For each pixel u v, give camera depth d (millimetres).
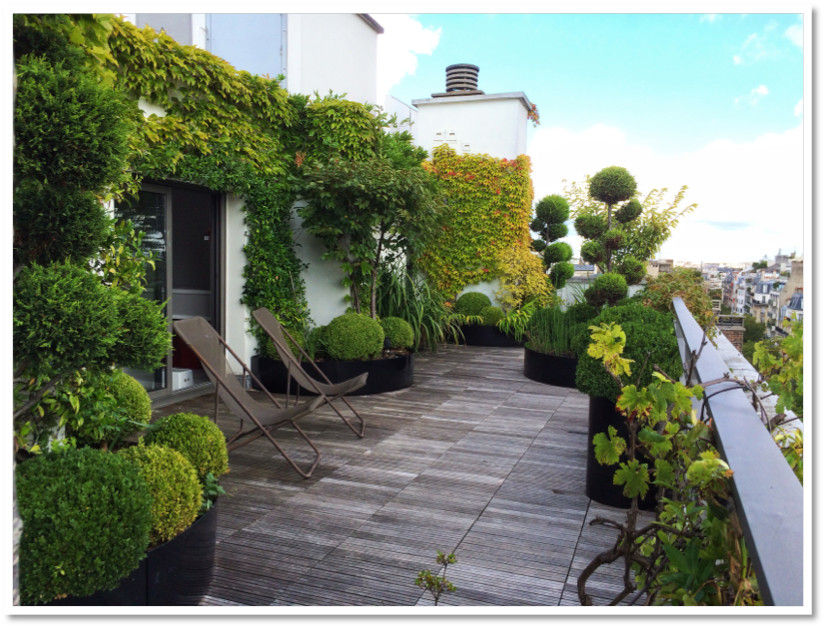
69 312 1763
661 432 1402
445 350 9750
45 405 2316
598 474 3457
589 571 1486
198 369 6820
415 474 3934
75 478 1792
